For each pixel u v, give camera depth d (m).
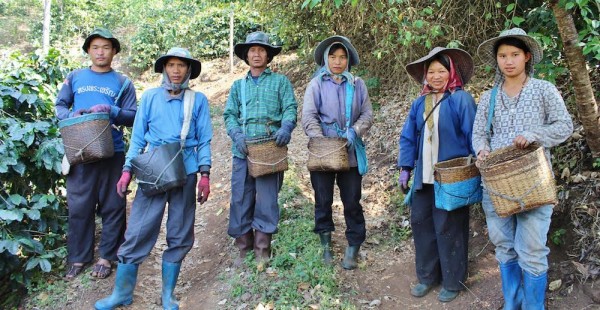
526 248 2.81
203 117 3.63
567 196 3.62
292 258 3.87
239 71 12.43
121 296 3.54
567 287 3.16
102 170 4.00
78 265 4.11
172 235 3.53
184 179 3.39
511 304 3.01
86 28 15.84
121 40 15.13
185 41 13.99
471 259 3.79
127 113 3.98
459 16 5.46
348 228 3.86
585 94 3.15
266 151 3.69
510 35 2.77
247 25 13.85
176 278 3.59
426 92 3.38
